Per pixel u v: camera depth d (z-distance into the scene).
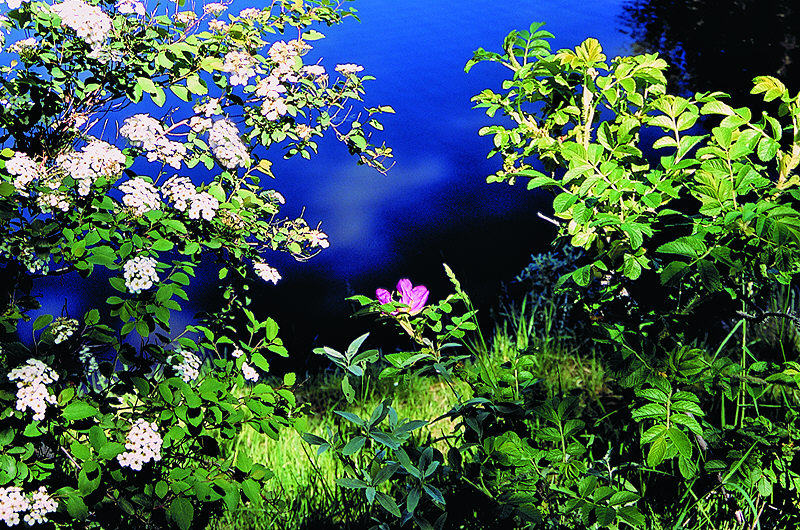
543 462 2.11
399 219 6.63
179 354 2.08
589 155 2.03
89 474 1.86
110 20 2.09
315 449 2.98
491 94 2.73
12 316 1.98
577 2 13.92
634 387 1.95
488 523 2.04
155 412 1.98
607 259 2.12
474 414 2.06
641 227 1.87
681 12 12.27
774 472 2.12
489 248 6.02
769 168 5.19
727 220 1.77
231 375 2.16
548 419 2.01
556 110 2.60
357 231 6.38
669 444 1.79
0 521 1.81
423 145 8.33
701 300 2.08
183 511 1.87
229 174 2.35
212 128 2.22
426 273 5.62
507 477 1.99
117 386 2.04
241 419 2.02
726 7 12.23
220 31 2.45
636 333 2.06
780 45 10.13
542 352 3.62
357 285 5.53
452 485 2.07
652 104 2.24
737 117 2.05
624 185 1.98
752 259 1.94
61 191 1.99
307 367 4.33
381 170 2.81
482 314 4.84
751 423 2.17
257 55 2.49
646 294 2.14
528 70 2.52
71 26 2.02
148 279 1.89
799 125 2.05
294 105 2.57
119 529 1.98
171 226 2.00
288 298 5.36
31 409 1.87
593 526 2.03
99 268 5.84
